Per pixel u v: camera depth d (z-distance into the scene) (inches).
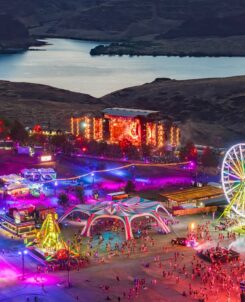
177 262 6441.9
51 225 6756.9
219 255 6446.9
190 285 5836.6
